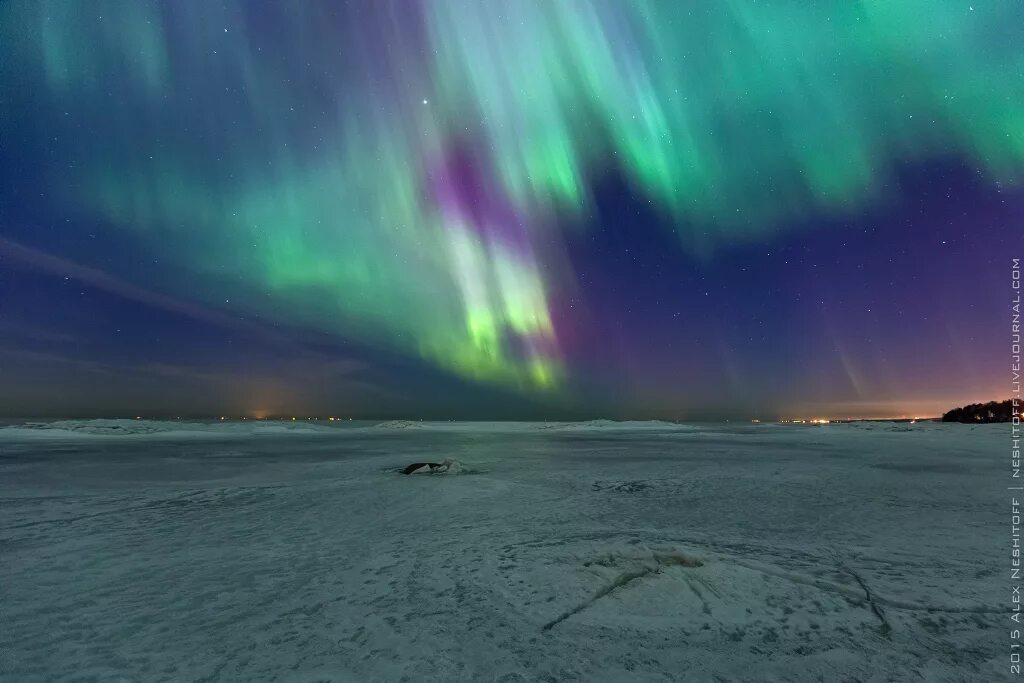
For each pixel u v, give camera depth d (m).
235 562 6.47
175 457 21.78
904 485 13.50
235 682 3.57
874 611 4.90
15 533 8.02
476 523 8.80
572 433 53.00
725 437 43.28
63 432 39.09
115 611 4.86
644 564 6.20
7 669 3.75
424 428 67.69
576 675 3.70
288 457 22.20
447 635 4.36
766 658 3.99
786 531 8.16
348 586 5.57
